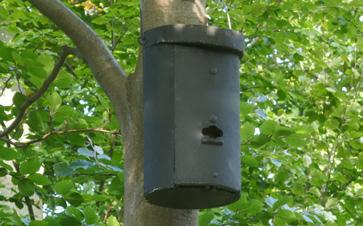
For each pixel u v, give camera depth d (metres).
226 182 7.46
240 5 16.14
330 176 16.28
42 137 10.25
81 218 10.10
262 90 16.14
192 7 8.40
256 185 14.02
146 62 7.81
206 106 7.55
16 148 10.57
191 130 7.47
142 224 8.09
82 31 9.01
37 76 9.51
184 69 7.58
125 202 8.34
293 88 16.83
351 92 15.68
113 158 11.38
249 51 17.00
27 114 10.29
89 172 10.34
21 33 14.88
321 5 16.39
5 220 10.35
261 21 15.88
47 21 15.06
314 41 17.72
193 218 8.13
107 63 8.81
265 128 9.59
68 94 16.03
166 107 7.55
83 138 10.59
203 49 7.64
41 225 10.23
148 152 7.66
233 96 7.69
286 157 11.95
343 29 16.72
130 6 14.57
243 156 11.23
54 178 12.53
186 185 7.36
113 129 10.60
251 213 10.35
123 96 8.56
